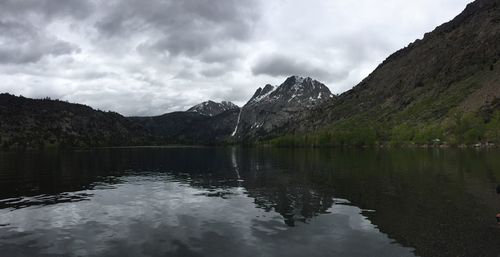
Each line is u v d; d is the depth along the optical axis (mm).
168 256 23891
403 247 25047
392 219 32781
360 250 24547
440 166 83750
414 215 34094
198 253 24344
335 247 25266
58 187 57938
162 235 28766
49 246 26297
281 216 34844
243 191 51812
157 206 40875
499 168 75562
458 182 55562
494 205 37812
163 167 101500
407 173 70250
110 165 110000
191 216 35438
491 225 30125
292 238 27453
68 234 29344
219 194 49219
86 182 64750
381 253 23906
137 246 26031
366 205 39281
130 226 31688
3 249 25688
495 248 24578
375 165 90875
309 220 33031
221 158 149875
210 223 32438
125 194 50031
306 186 55406
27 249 25672
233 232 29328
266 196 46781
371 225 30875
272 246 25641
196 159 144125
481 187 49938
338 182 59125
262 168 92688
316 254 23875
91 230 30531
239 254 24062
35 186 59406
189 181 65438
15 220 34438
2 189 55875
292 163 107500
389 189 50031
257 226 31188
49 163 117750
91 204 42531
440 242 25984
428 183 55125
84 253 24703
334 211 36594
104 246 26141
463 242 25922
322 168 86438
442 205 38344
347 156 136000
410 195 44812
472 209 36125
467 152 147000
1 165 108125
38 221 33938
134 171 87875
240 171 85312
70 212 37906
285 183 59719
